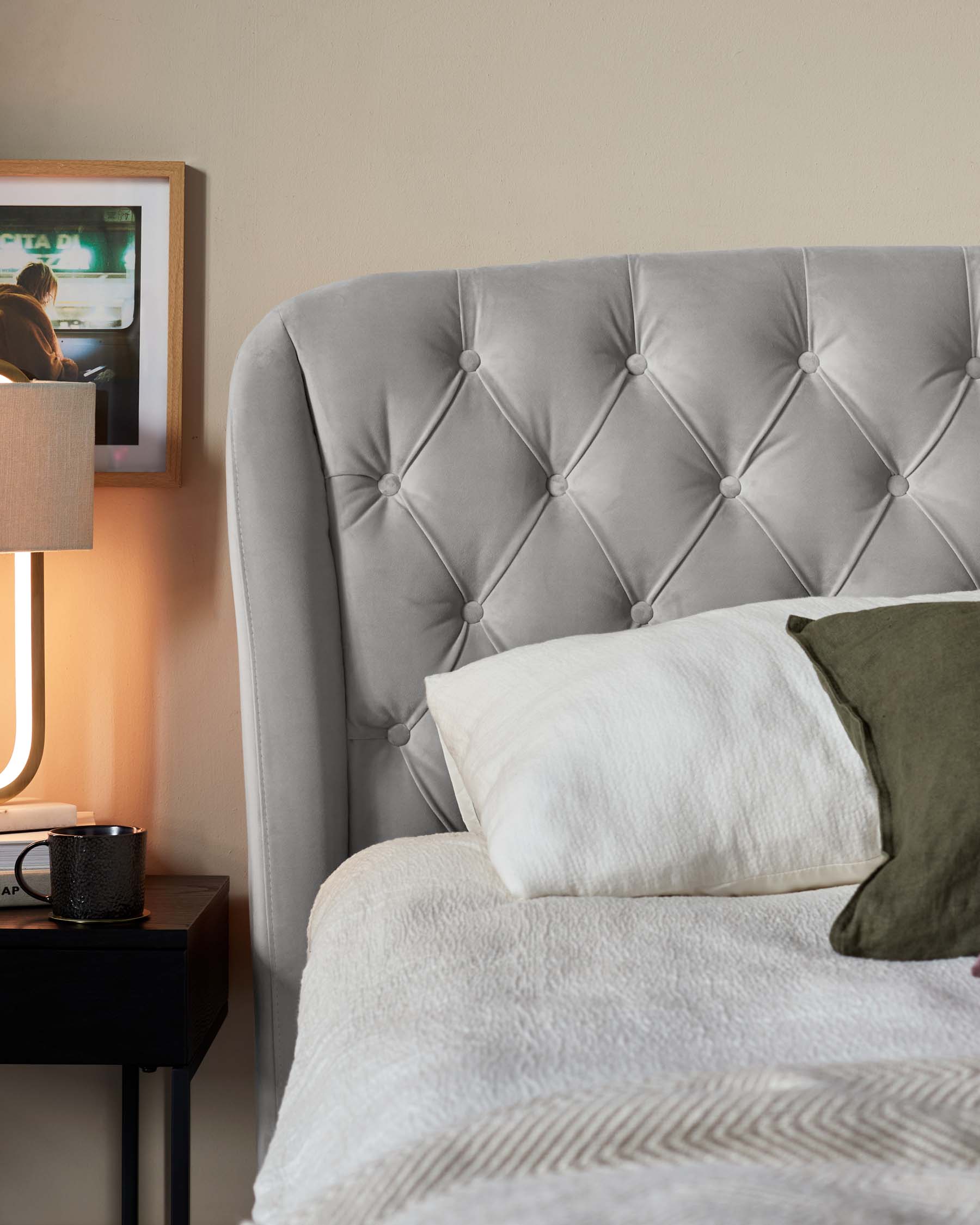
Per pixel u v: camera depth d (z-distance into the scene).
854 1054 0.68
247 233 1.78
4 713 1.79
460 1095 0.64
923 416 1.62
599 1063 0.67
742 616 1.30
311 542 1.57
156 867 1.79
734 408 1.62
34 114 1.79
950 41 1.79
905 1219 0.44
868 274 1.65
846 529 1.61
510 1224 0.45
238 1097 1.79
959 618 1.10
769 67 1.79
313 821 1.54
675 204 1.79
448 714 1.37
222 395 1.79
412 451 1.60
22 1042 1.36
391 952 0.94
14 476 1.48
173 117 1.78
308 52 1.79
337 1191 0.53
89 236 1.77
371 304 1.62
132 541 1.79
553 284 1.64
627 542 1.60
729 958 0.87
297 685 1.54
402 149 1.79
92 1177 1.79
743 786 1.08
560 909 1.00
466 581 1.60
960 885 0.92
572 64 1.79
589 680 1.20
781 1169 0.49
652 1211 0.44
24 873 1.50
